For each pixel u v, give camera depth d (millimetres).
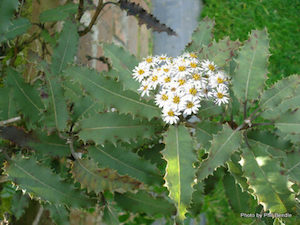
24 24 293
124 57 251
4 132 215
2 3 207
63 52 265
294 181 219
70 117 241
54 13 310
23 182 215
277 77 605
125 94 234
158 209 239
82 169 235
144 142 259
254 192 208
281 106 230
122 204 242
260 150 217
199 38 282
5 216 277
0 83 292
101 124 234
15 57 302
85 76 232
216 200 531
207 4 667
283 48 632
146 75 237
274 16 660
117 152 242
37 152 227
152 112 234
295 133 219
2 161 228
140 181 236
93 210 383
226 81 243
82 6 314
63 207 244
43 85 250
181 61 234
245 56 232
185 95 224
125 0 299
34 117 231
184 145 217
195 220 479
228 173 268
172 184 209
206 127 242
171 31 304
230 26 644
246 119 228
